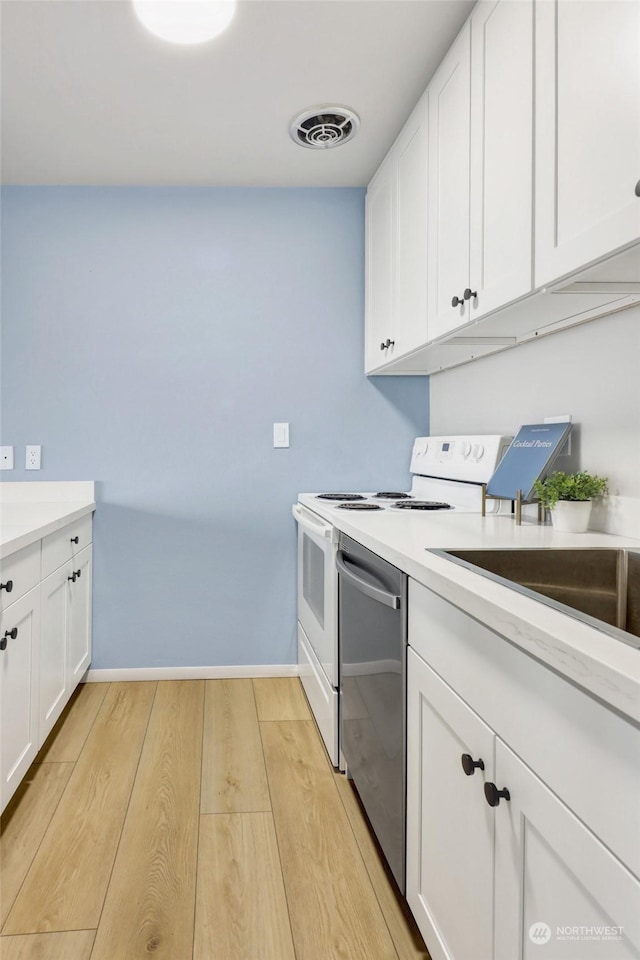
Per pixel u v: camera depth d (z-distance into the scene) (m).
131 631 2.65
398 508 2.11
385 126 2.14
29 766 1.75
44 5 1.55
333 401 2.71
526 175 1.24
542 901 0.73
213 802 1.73
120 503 2.62
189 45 1.71
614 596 1.24
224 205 2.64
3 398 2.57
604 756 0.61
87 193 2.59
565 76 1.11
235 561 2.69
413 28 1.65
